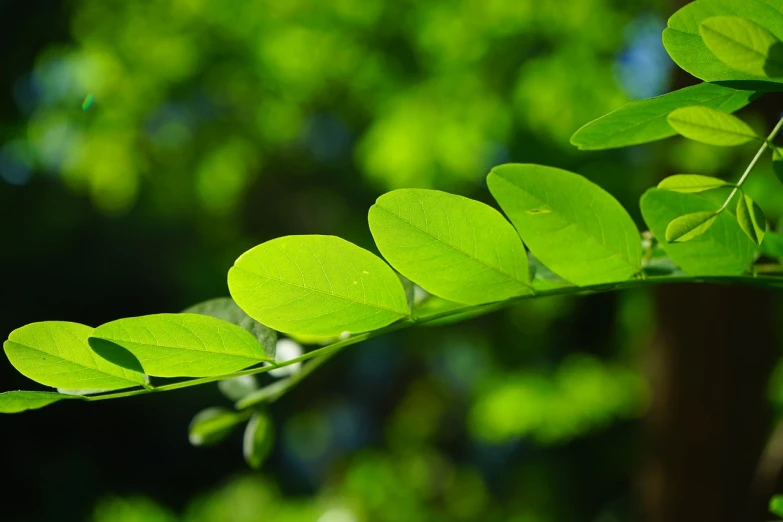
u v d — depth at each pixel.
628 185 8.20
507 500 13.73
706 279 1.12
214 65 10.43
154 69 10.66
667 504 4.18
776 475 2.92
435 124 9.16
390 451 15.33
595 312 11.45
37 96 12.95
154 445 14.56
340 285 0.96
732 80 0.91
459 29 8.77
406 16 9.14
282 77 10.26
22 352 0.94
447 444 16.05
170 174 12.38
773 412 4.78
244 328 1.04
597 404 10.38
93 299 14.03
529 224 1.06
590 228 1.07
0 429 13.25
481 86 8.84
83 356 0.96
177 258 14.26
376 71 9.52
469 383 16.02
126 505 13.44
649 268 1.29
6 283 13.36
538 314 11.82
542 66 8.45
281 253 0.92
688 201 1.16
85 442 13.99
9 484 13.11
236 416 1.54
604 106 8.38
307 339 1.50
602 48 8.38
